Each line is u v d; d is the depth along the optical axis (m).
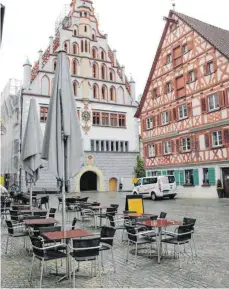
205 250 8.47
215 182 25.27
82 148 7.31
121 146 45.47
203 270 6.75
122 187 43.94
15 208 13.50
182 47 29.50
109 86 45.72
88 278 6.43
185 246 8.97
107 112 45.06
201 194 26.59
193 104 27.78
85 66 44.06
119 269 6.99
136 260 7.66
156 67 32.88
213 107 25.91
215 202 21.94
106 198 29.67
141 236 8.36
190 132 27.91
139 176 44.81
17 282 6.28
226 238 9.96
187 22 28.58
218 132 25.36
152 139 33.00
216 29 30.20
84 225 13.43
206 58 26.62
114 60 46.78
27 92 40.28
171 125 30.36
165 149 31.34
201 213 16.45
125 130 46.00
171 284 5.94
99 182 42.94
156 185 26.20
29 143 11.94
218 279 6.16
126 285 5.96
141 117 35.03
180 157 29.03
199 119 27.05
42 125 40.38
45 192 38.72
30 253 8.66
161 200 26.11
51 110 7.27
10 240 10.48
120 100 46.47
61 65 7.39
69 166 7.14
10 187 43.25
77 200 18.33
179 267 7.00
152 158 33.03
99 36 46.19
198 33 27.27
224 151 24.52
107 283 6.10
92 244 6.06
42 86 41.22
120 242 9.86
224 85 24.75
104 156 43.75
